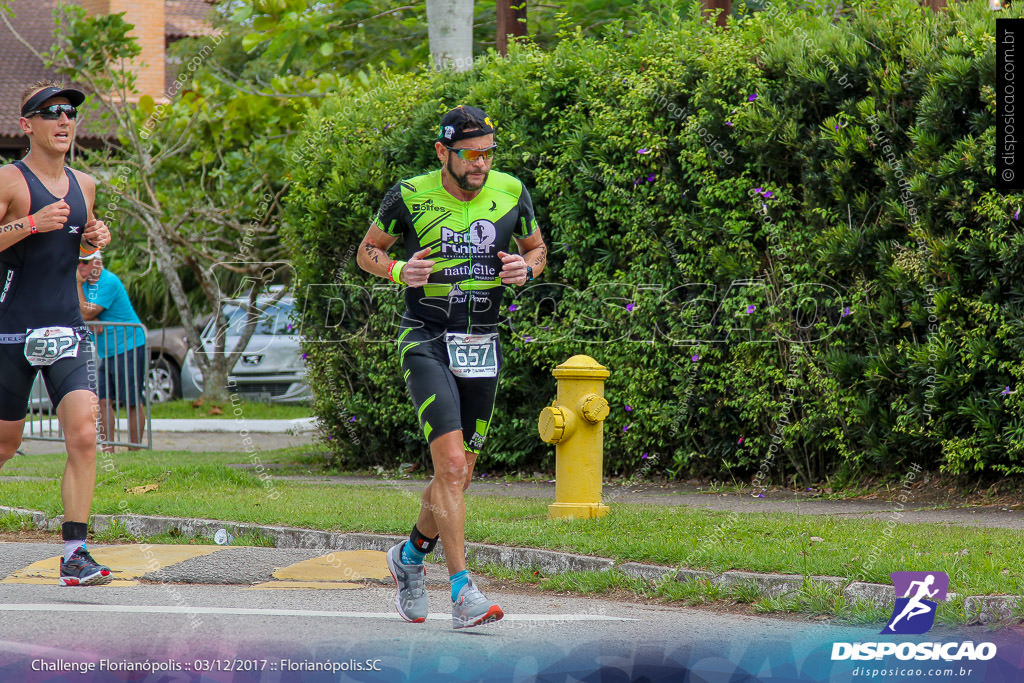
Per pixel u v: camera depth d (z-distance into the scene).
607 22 51.47
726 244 31.34
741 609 18.50
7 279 19.91
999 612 16.75
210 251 60.88
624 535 22.52
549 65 34.50
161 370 68.12
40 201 20.06
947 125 27.92
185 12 99.69
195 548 23.05
